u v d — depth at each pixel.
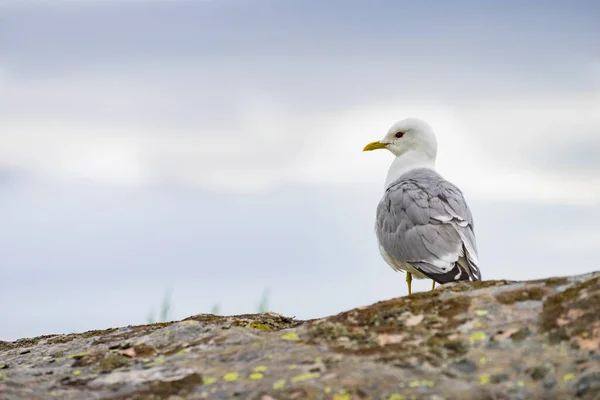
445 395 6.64
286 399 6.84
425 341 7.64
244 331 8.94
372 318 8.40
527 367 6.89
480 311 8.04
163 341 8.98
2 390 7.57
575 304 7.62
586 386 6.44
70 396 7.51
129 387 7.62
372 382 6.94
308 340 8.16
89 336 10.38
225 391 7.23
